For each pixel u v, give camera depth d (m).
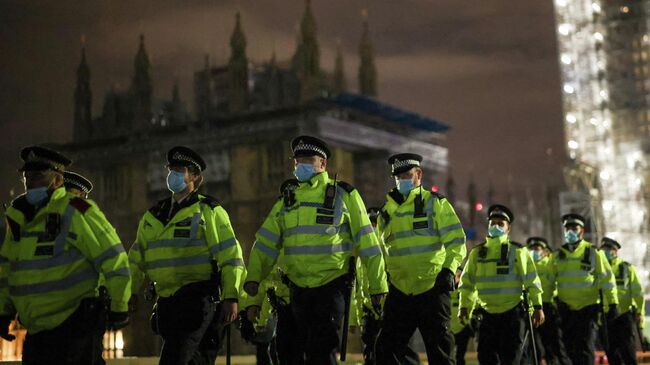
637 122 65.19
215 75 109.19
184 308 8.66
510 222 13.88
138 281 9.17
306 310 8.66
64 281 7.26
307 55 103.12
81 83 113.62
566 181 64.44
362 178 100.56
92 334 7.39
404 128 103.75
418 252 10.52
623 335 17.81
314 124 91.25
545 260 18.00
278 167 93.50
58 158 7.50
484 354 13.66
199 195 8.99
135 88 109.19
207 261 8.82
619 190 64.44
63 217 7.28
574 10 67.88
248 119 96.44
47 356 7.25
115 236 7.45
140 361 23.58
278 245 9.08
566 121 66.75
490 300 13.60
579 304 16.23
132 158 104.88
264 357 14.88
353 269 8.86
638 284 18.25
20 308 7.29
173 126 102.38
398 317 10.59
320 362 8.51
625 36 66.31
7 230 7.51
